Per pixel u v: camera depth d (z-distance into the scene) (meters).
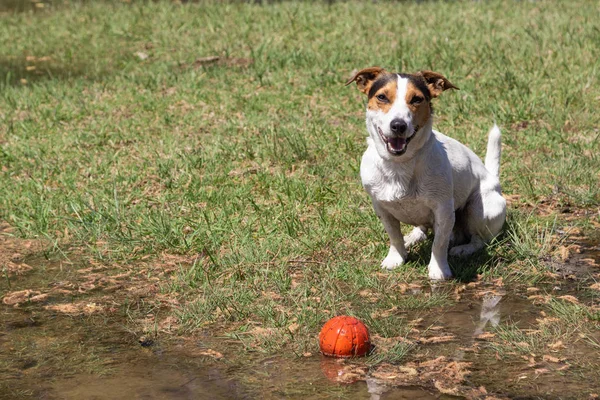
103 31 17.14
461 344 6.04
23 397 5.39
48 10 19.91
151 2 18.77
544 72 12.98
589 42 14.34
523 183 9.45
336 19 16.81
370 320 6.38
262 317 6.56
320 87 13.03
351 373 5.58
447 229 7.31
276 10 17.69
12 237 8.73
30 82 14.26
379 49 14.62
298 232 8.41
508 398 5.22
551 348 5.89
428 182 7.12
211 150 10.65
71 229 8.76
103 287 7.44
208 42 15.80
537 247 7.88
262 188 9.55
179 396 5.34
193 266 7.48
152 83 13.65
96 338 6.34
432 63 13.65
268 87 13.23
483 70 13.27
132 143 11.28
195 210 9.00
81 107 12.73
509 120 11.39
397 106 6.76
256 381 5.52
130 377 5.64
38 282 7.59
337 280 7.32
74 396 5.39
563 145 10.59
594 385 5.36
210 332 6.37
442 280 7.36
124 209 9.13
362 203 9.08
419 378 5.50
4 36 17.36
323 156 10.45
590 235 8.36
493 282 7.29
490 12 16.98
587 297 6.89
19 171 10.44
